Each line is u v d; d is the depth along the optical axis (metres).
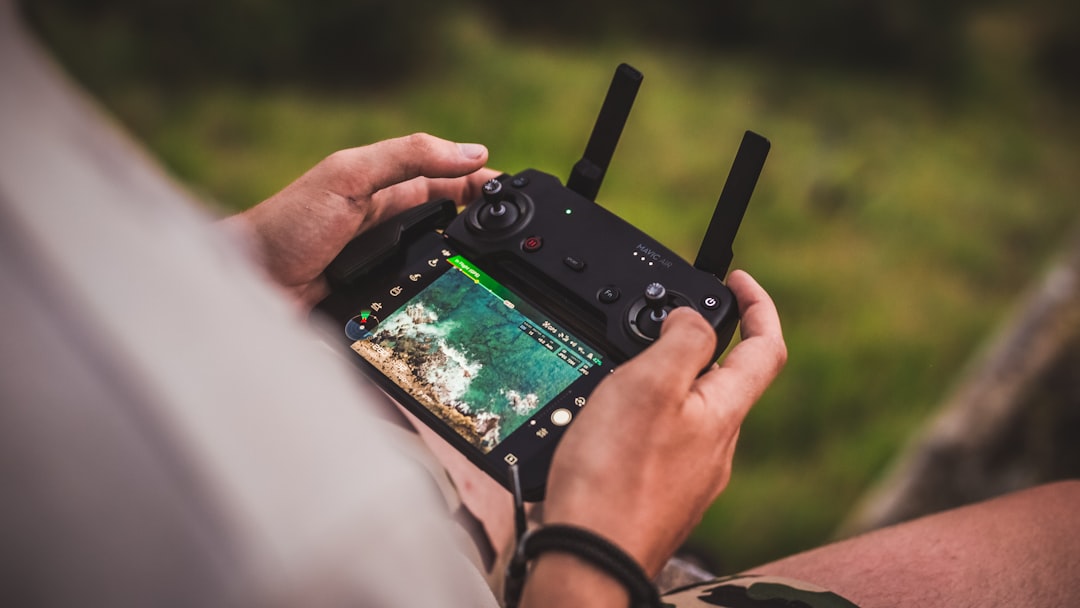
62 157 0.44
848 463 3.25
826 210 4.64
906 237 4.52
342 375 0.52
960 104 6.37
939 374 3.69
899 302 4.09
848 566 1.28
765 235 4.42
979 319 4.04
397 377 1.24
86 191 0.44
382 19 5.19
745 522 3.06
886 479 3.04
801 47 6.64
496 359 1.26
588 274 1.34
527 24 6.45
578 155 4.79
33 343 0.42
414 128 4.87
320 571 0.45
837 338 3.82
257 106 4.80
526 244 1.38
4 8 0.43
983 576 1.23
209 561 0.43
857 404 3.51
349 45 5.20
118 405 0.43
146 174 0.49
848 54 6.64
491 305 1.32
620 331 1.29
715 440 0.98
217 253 0.50
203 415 0.44
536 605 0.79
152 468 0.43
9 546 0.42
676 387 0.92
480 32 5.61
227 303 0.47
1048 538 1.26
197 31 4.99
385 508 0.47
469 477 1.34
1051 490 1.35
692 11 6.67
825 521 3.07
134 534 0.43
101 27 4.89
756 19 6.65
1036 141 6.04
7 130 0.43
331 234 1.33
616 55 6.11
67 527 0.43
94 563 0.43
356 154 1.35
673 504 0.91
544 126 4.95
